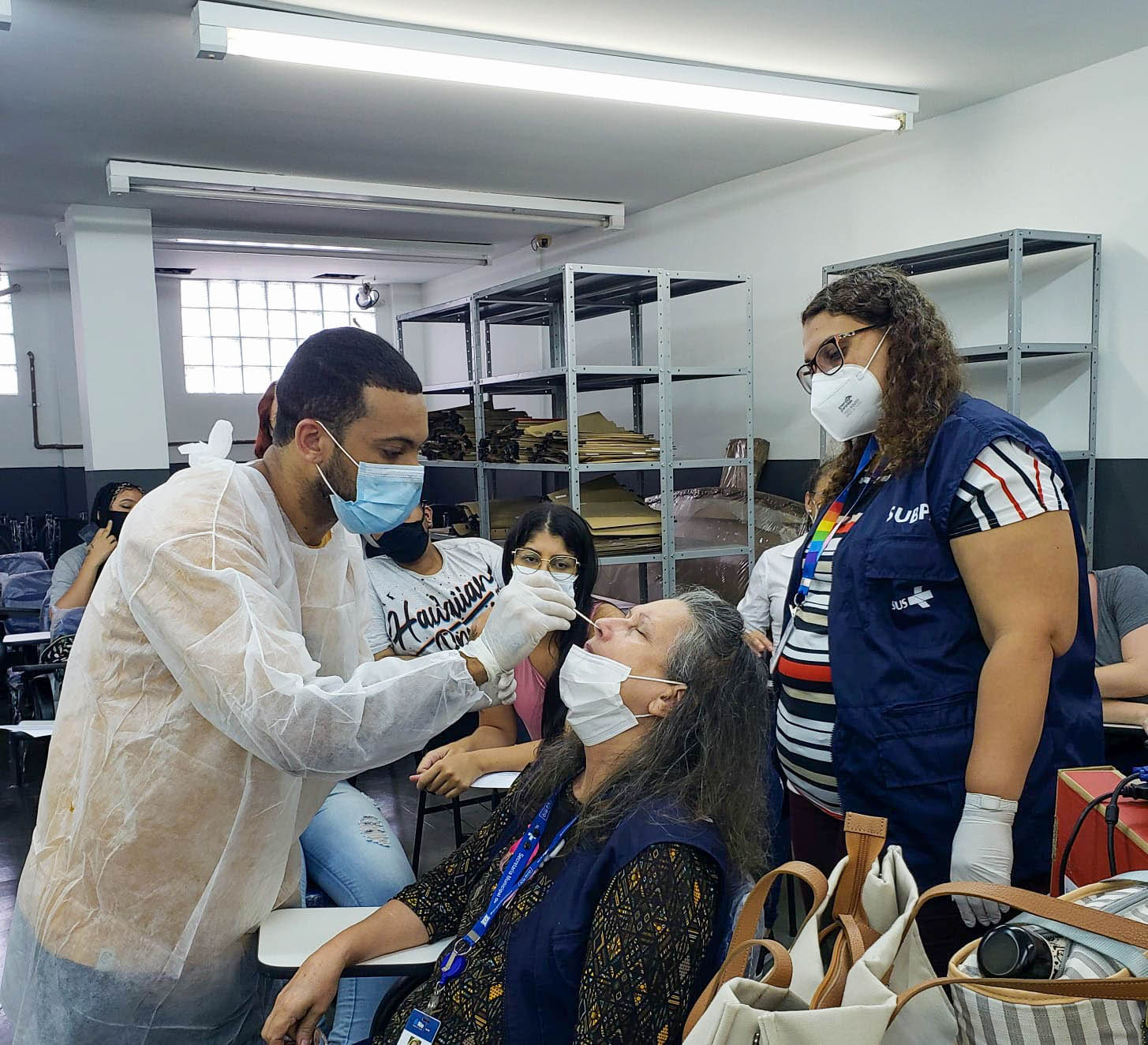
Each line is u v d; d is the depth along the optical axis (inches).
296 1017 50.7
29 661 194.1
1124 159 131.9
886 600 53.7
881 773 53.0
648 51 126.6
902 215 163.5
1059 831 49.1
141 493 169.5
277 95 138.9
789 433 189.3
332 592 56.0
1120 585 102.2
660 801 46.8
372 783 149.6
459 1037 48.2
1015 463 49.9
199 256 265.9
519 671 92.3
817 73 135.3
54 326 306.2
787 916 96.5
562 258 255.8
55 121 149.8
